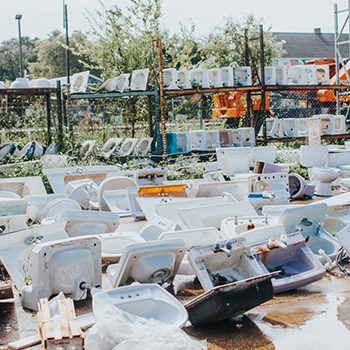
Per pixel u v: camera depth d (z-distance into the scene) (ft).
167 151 40.91
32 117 46.55
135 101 50.85
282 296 14.20
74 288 12.16
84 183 24.99
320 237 17.35
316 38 148.97
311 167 32.58
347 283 15.46
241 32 62.34
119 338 8.71
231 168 29.91
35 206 20.90
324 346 10.71
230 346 10.64
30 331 10.84
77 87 41.65
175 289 14.26
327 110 65.87
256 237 14.93
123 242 15.98
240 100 53.06
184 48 58.39
